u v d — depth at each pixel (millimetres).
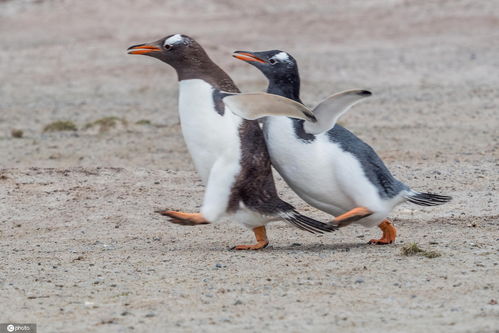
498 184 16641
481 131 22859
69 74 35969
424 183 16859
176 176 17812
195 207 15508
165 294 10383
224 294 10305
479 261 11508
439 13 48156
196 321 9320
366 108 27141
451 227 13891
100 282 11023
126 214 15125
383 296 10062
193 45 12250
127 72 35969
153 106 28969
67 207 15516
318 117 11891
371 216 12219
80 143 22625
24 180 17031
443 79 32344
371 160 12203
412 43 40969
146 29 46312
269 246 13031
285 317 9391
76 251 12875
